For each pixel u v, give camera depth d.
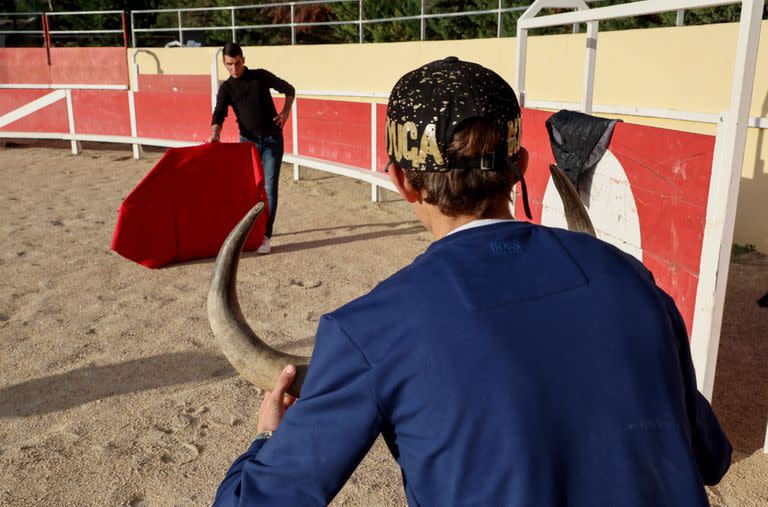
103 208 8.15
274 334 4.50
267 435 1.19
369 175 8.46
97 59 13.79
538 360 0.91
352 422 0.94
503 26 14.60
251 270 5.83
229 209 6.07
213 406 3.57
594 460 0.90
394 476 2.96
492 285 0.95
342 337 0.94
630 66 7.27
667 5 3.21
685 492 0.92
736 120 2.73
